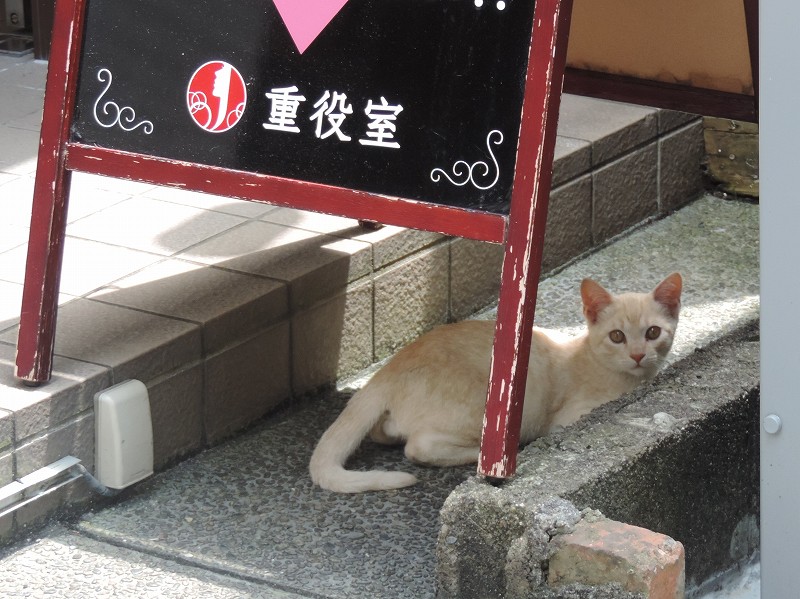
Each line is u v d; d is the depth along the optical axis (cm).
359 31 370
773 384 343
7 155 590
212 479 436
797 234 330
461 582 350
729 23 465
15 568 379
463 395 445
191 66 392
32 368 401
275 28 381
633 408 405
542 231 353
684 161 674
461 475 445
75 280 471
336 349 504
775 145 328
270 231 520
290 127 382
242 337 459
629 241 637
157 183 400
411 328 540
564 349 476
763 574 359
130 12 398
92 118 406
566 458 369
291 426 475
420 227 365
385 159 370
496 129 353
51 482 400
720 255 620
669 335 458
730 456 418
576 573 330
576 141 604
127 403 412
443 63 359
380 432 461
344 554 394
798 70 320
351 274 500
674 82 498
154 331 435
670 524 393
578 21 500
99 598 364
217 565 385
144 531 403
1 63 712
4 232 511
